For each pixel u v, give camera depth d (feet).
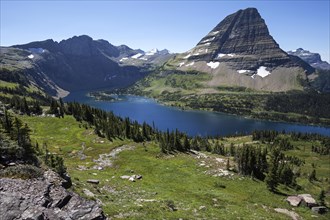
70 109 624.18
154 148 447.83
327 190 380.99
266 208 255.50
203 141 637.30
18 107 612.29
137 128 534.37
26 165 117.70
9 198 88.58
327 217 265.13
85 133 504.84
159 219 138.31
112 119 592.19
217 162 399.03
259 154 383.45
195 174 341.00
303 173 504.84
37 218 82.99
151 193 221.25
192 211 176.55
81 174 263.08
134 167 351.67
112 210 135.54
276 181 322.34
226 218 176.96
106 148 432.25
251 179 341.82
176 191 257.96
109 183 233.35
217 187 302.66
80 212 93.91
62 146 433.07
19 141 149.18
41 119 568.00
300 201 287.89
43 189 98.37
